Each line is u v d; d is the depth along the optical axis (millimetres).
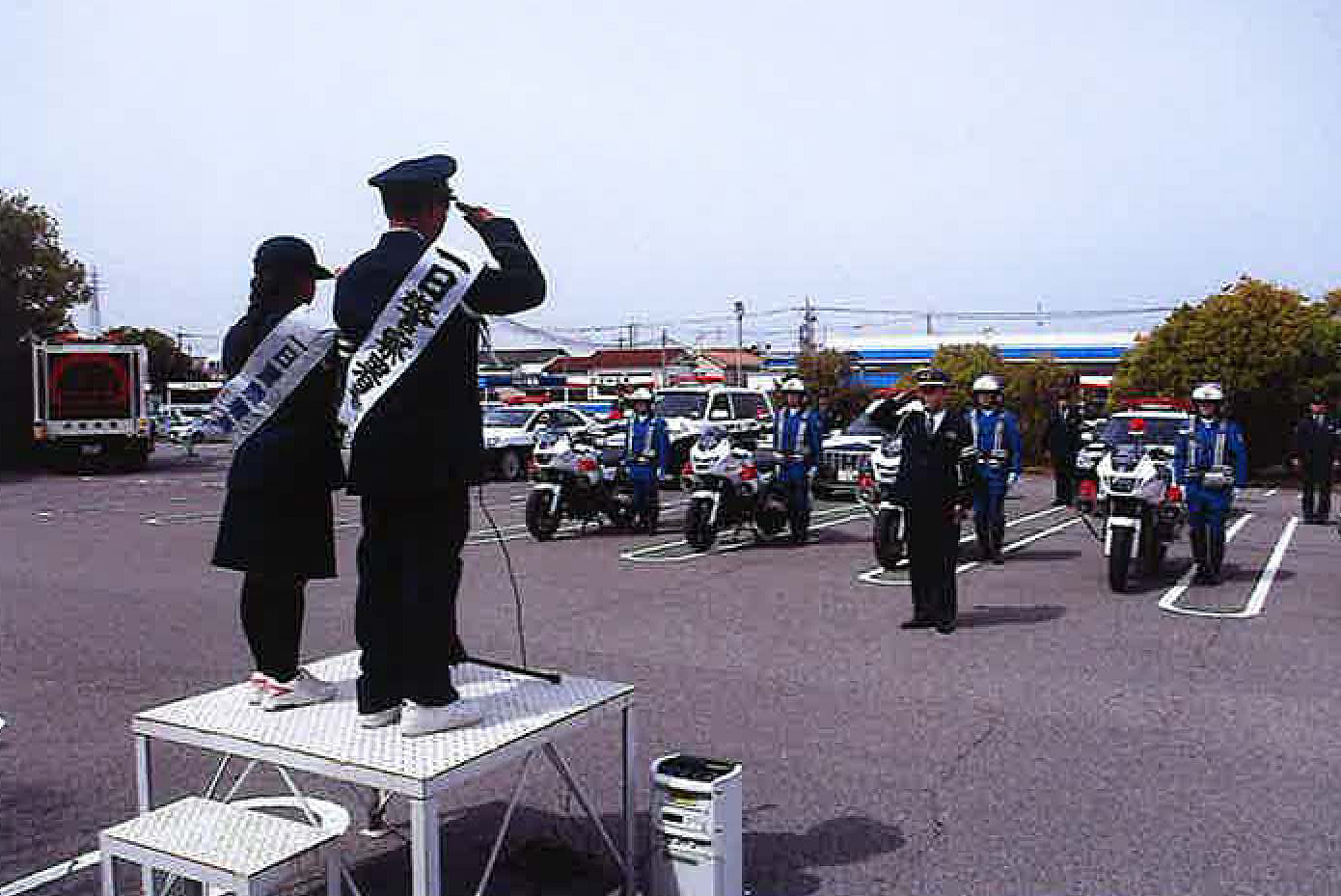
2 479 26203
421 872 3242
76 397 28266
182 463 33156
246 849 3258
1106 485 11039
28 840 4668
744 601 10109
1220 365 25094
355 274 3646
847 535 15047
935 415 8719
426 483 3580
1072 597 10375
